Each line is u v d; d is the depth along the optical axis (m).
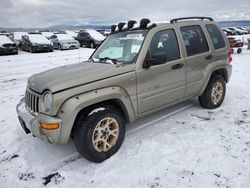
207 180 2.61
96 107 2.98
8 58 14.80
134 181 2.68
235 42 12.95
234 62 10.03
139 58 3.31
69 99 2.73
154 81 3.47
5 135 3.96
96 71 3.09
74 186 2.67
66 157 3.24
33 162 3.16
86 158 2.99
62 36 21.12
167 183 2.61
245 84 6.38
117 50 3.75
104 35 22.27
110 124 3.14
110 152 3.12
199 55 4.09
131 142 3.49
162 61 3.25
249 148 3.18
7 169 3.03
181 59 3.81
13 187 2.70
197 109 4.64
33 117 2.90
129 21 3.91
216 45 4.50
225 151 3.13
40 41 18.44
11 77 8.87
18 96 6.27
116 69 3.13
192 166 2.87
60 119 2.70
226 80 4.87
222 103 4.92
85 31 22.67
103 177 2.78
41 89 2.83
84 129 2.83
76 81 2.82
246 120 4.06
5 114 4.93
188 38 4.02
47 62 12.50
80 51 18.30
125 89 3.16
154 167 2.90
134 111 3.34
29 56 15.72
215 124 3.95
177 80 3.79
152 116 4.40
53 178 2.82
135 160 3.06
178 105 4.91
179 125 3.97
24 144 3.63
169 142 3.44
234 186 2.49
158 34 3.59
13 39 22.02
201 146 3.29
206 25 4.40
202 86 4.27
